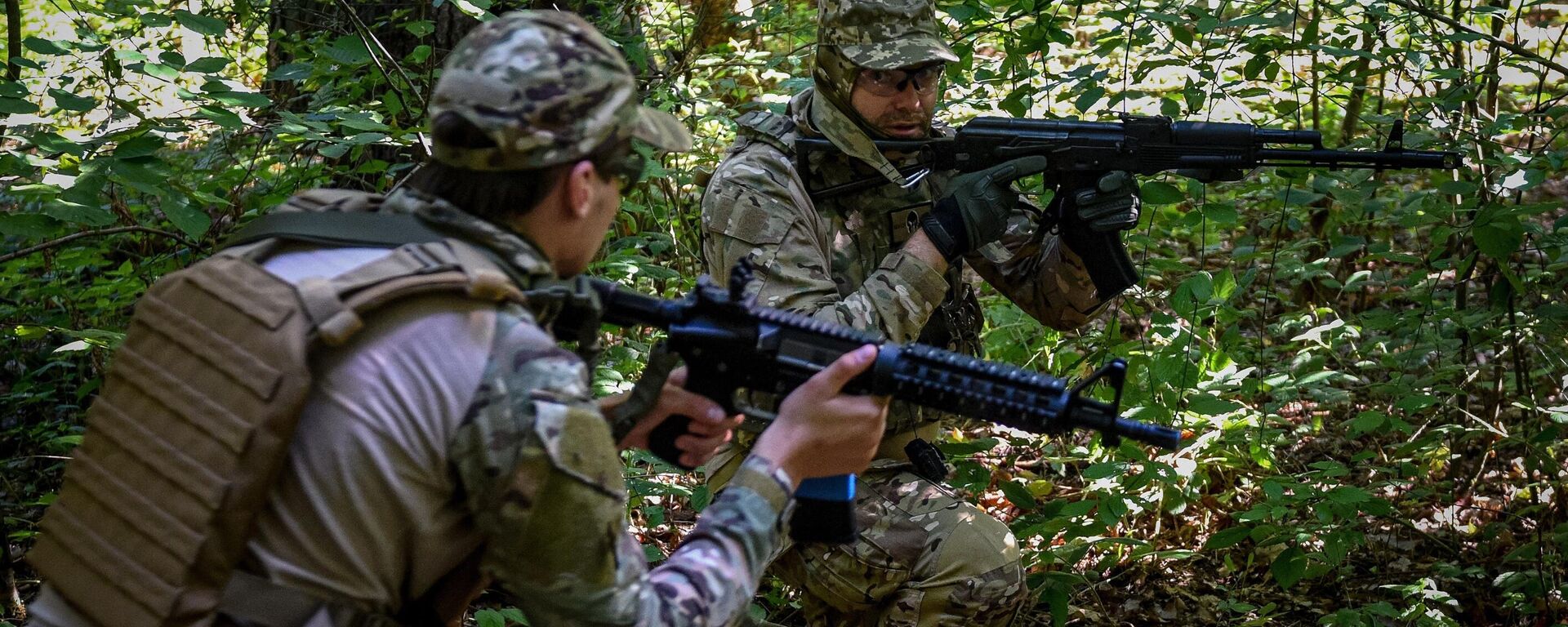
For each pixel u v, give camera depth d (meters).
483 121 1.42
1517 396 3.88
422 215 1.47
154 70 2.89
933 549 2.61
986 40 4.73
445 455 1.36
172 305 1.42
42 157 2.84
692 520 3.81
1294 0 3.85
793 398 1.64
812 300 2.57
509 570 1.39
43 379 4.46
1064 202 2.78
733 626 1.54
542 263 1.50
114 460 1.41
